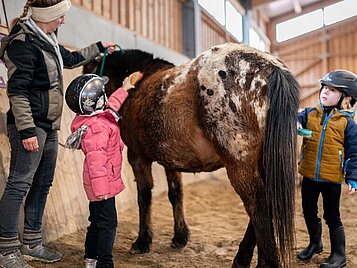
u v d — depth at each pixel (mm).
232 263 3051
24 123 2510
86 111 2486
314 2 16672
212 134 2535
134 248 3379
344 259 2951
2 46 2590
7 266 2627
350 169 2777
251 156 2443
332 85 2812
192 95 2615
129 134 3207
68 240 3607
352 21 16203
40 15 2586
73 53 3238
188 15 10008
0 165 3303
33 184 2982
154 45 7598
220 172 8594
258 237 2414
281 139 2330
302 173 2988
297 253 3248
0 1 3816
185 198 5809
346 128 2836
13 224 2652
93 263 2680
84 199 4152
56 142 3014
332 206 2941
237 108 2436
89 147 2441
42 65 2623
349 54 16250
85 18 5305
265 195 2414
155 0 8305
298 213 4754
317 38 16625
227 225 4340
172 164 2930
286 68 2477
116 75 3545
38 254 3018
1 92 3521
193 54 10055
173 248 3498
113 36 6035
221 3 12328
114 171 2537
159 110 2799
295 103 2387
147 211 3385
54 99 2729
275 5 16406
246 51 2525
